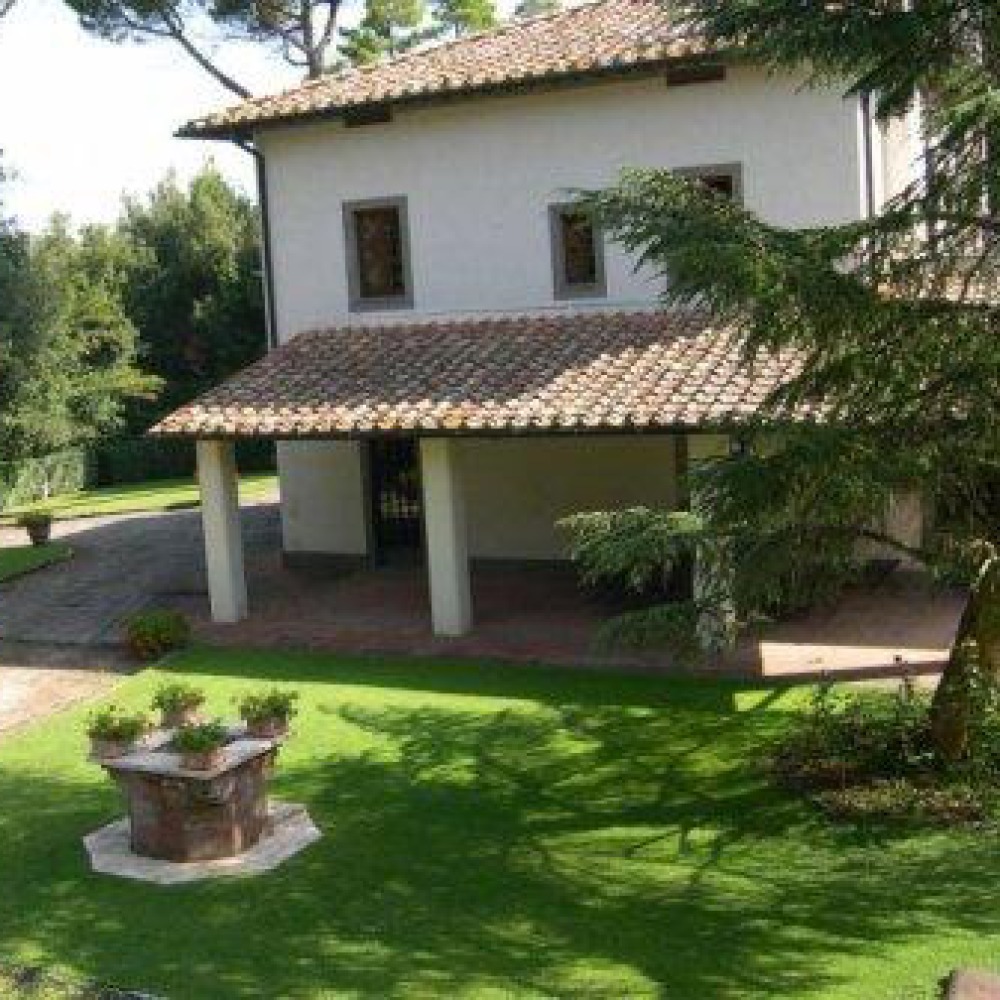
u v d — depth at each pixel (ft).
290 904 33.37
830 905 31.89
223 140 73.20
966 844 34.88
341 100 67.51
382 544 75.51
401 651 57.16
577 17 74.33
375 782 42.11
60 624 67.05
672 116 63.31
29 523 92.73
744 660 52.75
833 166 60.85
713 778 40.88
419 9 140.46
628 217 35.32
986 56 34.09
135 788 36.58
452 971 29.40
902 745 40.50
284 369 66.28
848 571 37.73
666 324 61.52
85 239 156.46
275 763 42.78
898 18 32.83
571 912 32.27
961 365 35.12
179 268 154.20
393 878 34.76
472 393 57.67
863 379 35.40
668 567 37.19
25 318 117.39
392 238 70.90
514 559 71.00
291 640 60.23
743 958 29.32
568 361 59.06
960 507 36.70
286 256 73.00
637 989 28.09
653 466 67.41
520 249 67.51
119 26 120.26
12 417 122.31
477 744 45.29
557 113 65.51
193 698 39.63
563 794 40.42
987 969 27.94
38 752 47.03
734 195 62.75
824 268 33.37
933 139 44.57
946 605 59.62
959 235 35.40
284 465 76.07
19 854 37.60
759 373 53.01
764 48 34.65
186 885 34.78
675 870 34.45
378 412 57.88
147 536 94.79
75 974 30.12
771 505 34.53
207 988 29.17
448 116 67.87
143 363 154.81
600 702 48.91
